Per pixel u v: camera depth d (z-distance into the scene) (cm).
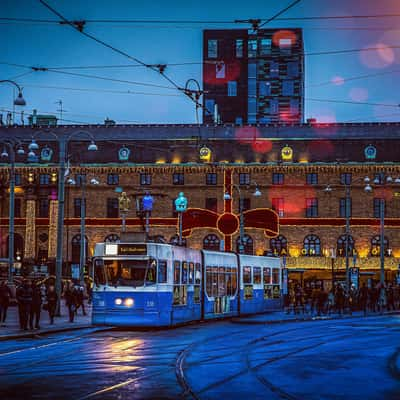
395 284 7806
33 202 8356
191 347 2581
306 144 8375
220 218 7544
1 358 2206
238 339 2944
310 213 8244
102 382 1730
